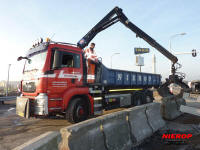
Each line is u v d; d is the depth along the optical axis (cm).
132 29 891
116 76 838
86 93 589
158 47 1055
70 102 549
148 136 420
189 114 749
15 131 508
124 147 328
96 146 268
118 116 344
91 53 644
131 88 967
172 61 1207
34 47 600
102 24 762
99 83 666
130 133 369
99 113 633
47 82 488
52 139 196
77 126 236
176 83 1293
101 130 290
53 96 497
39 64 514
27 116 478
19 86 613
